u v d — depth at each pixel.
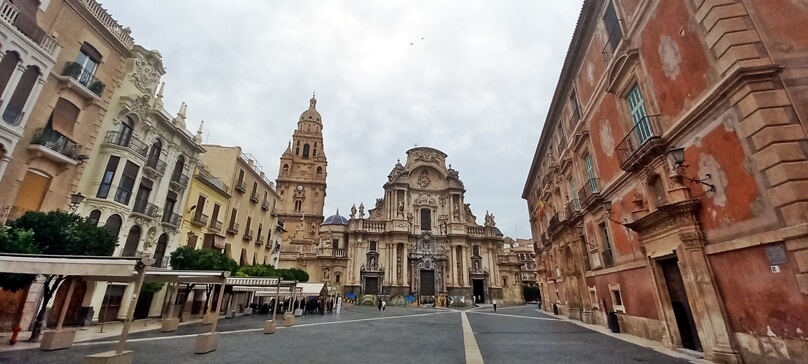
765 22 8.83
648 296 13.78
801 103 8.05
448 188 66.25
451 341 15.00
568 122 23.59
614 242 16.86
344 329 20.25
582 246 21.86
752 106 8.22
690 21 10.20
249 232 38.50
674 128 11.05
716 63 9.27
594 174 18.84
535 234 40.09
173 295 20.36
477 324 23.50
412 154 69.06
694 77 10.20
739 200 8.78
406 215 63.03
